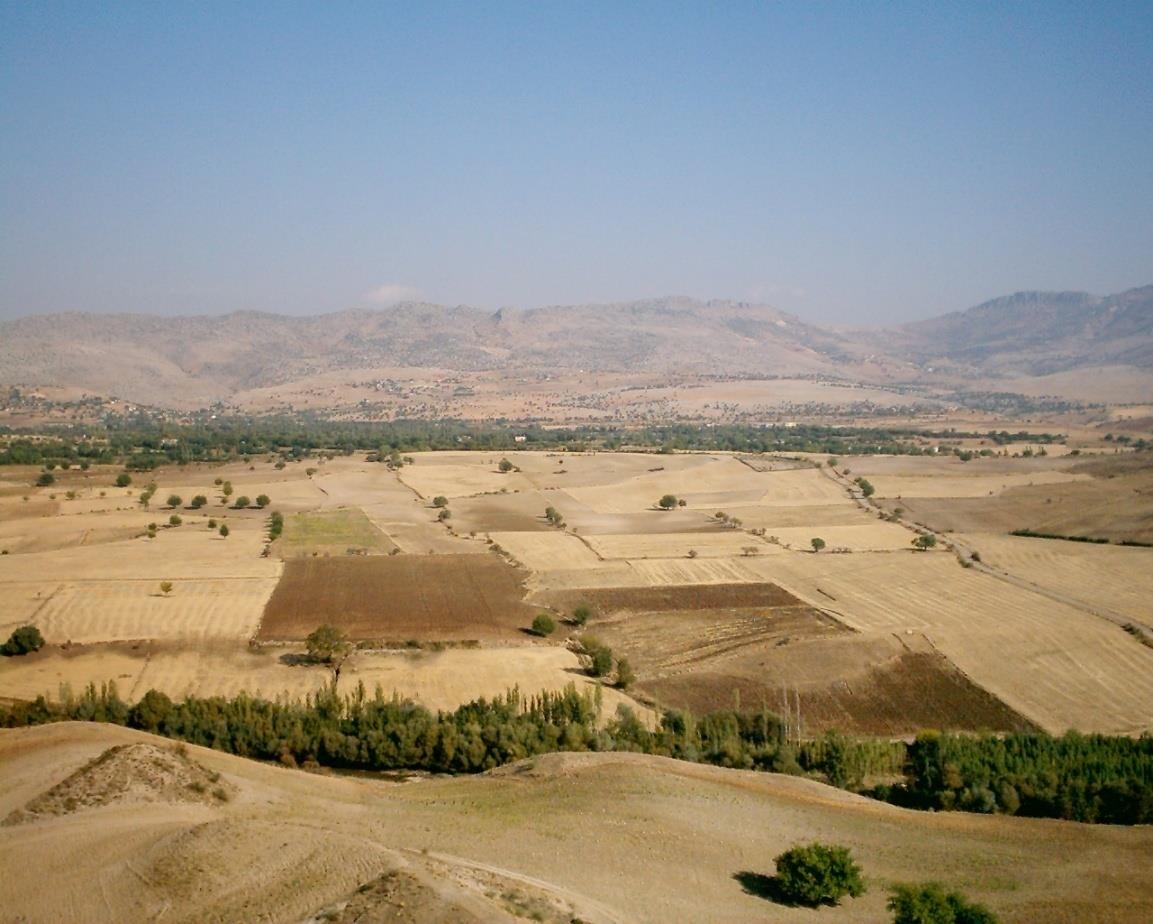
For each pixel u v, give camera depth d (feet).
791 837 225.76
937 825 246.06
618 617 507.71
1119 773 302.86
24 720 325.83
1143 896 199.52
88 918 156.87
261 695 379.76
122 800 207.00
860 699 399.24
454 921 144.25
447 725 320.29
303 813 219.41
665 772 268.21
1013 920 186.80
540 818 224.53
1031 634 473.26
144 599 499.10
